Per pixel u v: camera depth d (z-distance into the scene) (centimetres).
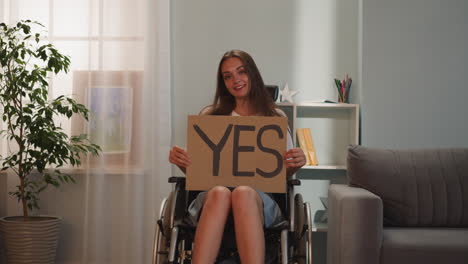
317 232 376
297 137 370
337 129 379
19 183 371
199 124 239
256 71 263
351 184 304
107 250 371
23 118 334
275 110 266
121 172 368
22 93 335
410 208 292
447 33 357
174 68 382
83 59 372
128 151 369
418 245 259
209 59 382
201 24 382
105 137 370
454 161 300
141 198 370
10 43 334
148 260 368
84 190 376
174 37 382
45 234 338
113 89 371
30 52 336
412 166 299
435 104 356
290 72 379
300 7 381
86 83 371
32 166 339
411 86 357
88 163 368
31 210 374
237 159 236
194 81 381
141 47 370
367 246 261
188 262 239
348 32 379
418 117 356
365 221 261
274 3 382
